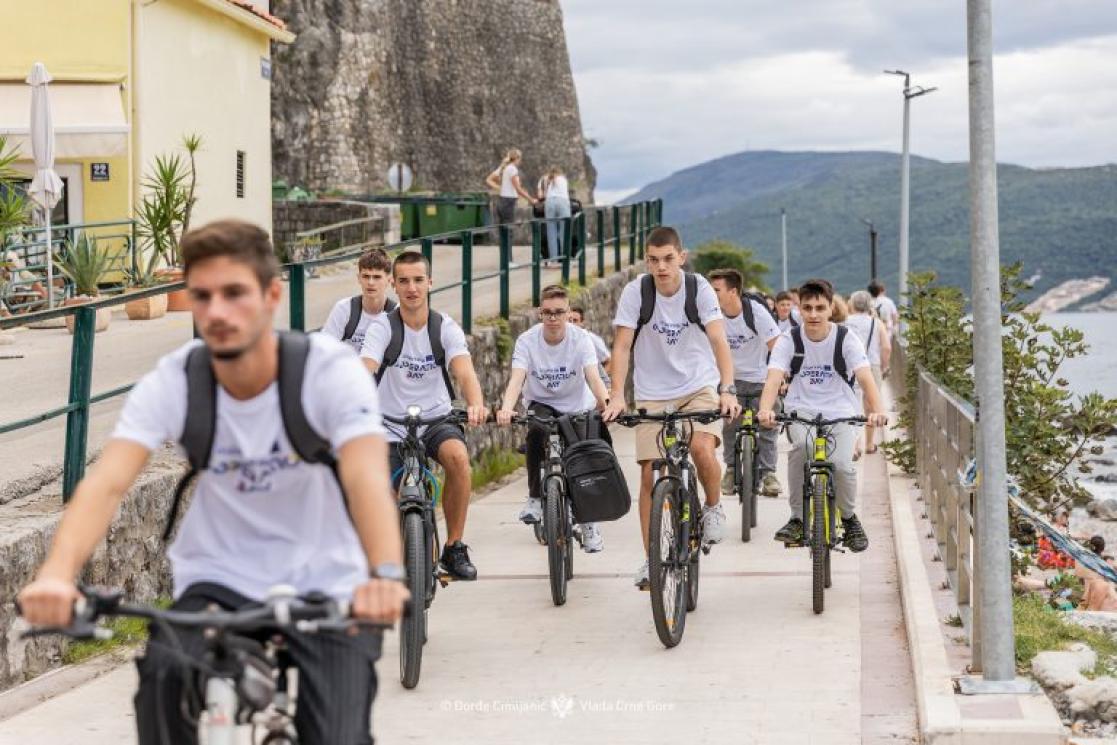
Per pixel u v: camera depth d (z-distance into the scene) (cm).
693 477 1007
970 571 914
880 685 845
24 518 900
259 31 3191
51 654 869
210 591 425
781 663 898
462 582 1173
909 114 4662
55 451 1135
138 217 2522
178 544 439
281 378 419
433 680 870
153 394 424
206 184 2905
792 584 1138
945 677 800
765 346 1520
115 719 774
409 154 6469
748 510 1335
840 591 1108
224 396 421
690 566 1025
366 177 6050
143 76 2583
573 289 2586
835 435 1065
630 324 1023
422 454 892
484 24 7094
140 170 2570
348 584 430
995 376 786
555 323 1173
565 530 1074
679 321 1020
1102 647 927
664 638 922
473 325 1986
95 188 2539
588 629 1000
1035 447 1392
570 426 1038
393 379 950
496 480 1848
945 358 1669
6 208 1998
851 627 988
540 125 7469
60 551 396
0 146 2048
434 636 986
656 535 916
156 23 2639
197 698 405
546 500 1065
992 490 784
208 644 402
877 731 755
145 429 420
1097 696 798
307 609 391
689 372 1027
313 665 421
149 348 1780
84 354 966
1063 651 866
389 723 781
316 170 5866
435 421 927
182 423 422
